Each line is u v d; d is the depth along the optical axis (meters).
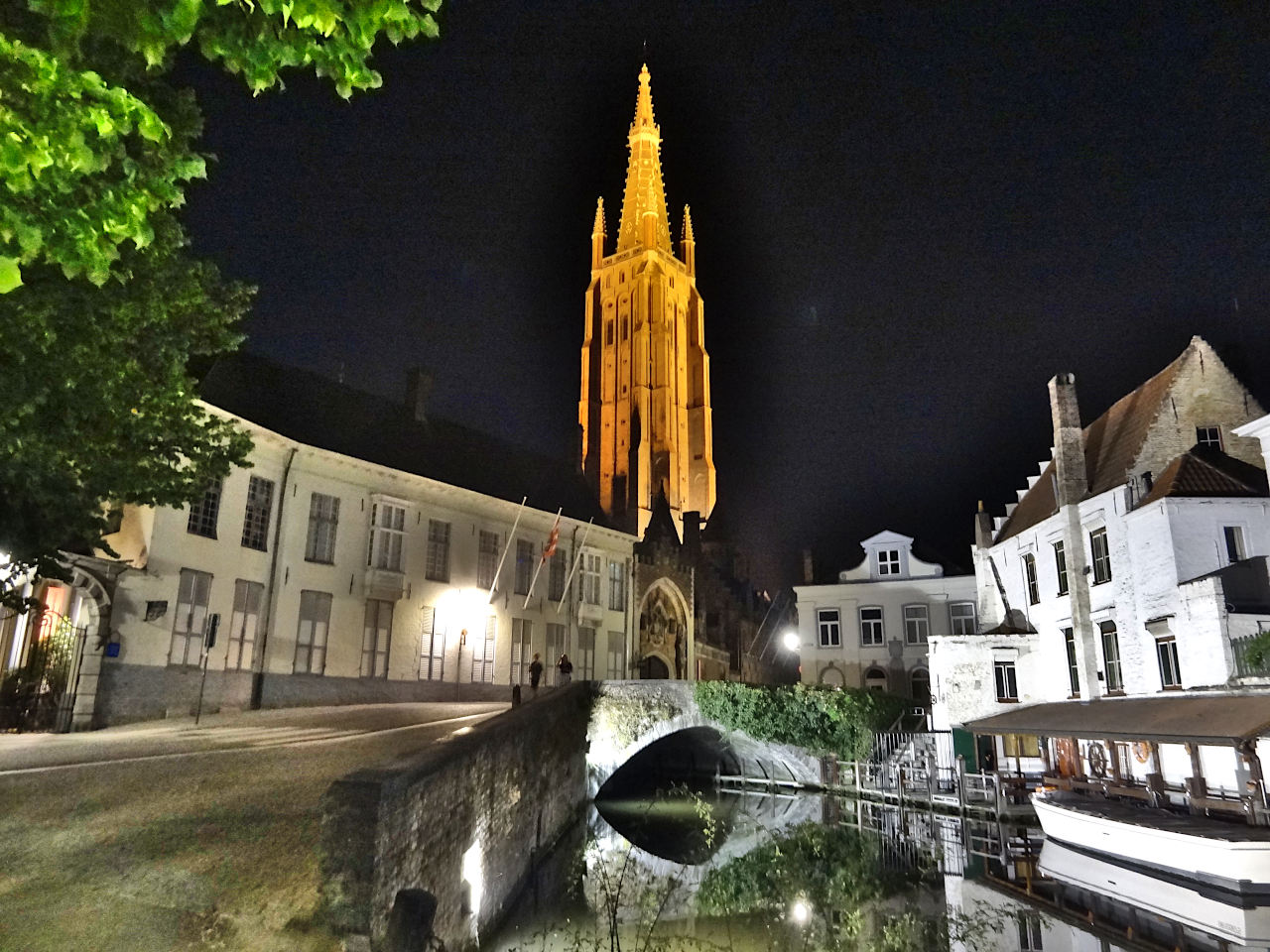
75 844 9.47
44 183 4.81
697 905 17.16
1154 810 20.67
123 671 21.80
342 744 16.00
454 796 11.52
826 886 18.02
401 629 31.14
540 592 38.00
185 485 12.42
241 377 28.86
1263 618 21.59
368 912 8.22
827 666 46.94
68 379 8.23
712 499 97.75
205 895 8.44
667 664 48.22
